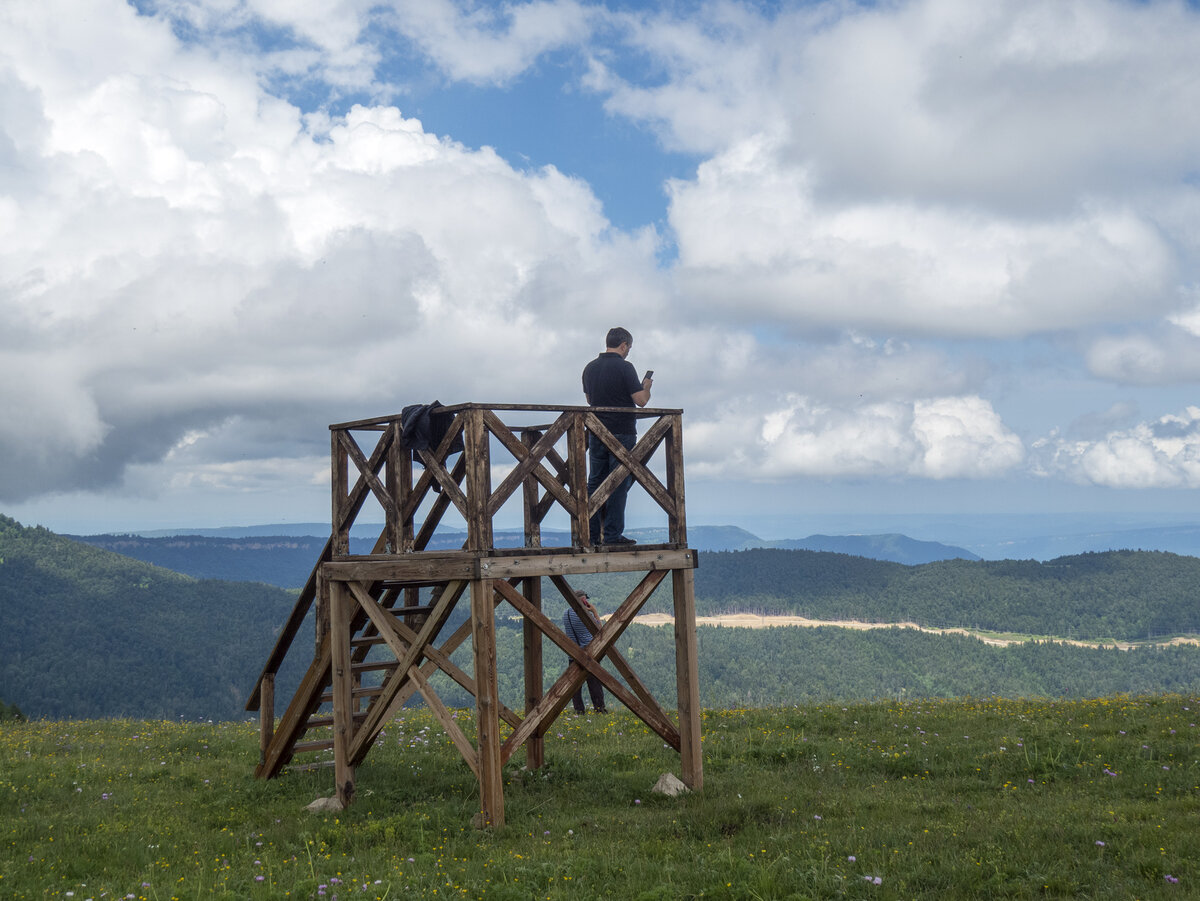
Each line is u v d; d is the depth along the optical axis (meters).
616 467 9.94
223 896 6.30
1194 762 9.63
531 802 9.38
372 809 9.33
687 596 10.01
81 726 17.20
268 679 11.57
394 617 10.12
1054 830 7.28
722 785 9.79
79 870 7.34
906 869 6.55
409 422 9.02
